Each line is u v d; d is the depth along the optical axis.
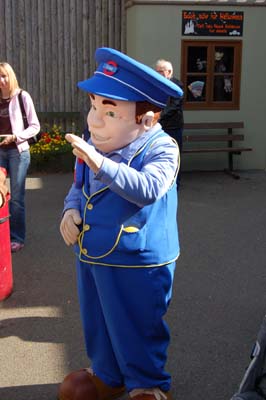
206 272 5.02
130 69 2.42
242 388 2.34
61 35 10.21
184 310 4.23
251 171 9.86
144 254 2.57
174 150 2.55
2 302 4.34
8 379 3.30
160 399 2.75
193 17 9.23
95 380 2.92
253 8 9.35
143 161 2.53
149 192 2.37
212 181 9.03
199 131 9.70
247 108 9.73
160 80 2.44
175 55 9.30
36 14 10.09
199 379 3.31
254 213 7.13
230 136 9.52
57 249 5.62
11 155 5.32
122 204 2.54
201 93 9.52
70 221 2.69
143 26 9.16
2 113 5.27
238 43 9.44
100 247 2.58
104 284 2.61
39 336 3.82
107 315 2.66
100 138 2.53
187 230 6.33
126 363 2.70
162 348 2.77
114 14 10.24
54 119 10.42
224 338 3.80
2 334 3.84
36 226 6.43
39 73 10.29
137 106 2.47
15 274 4.93
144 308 2.63
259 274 5.00
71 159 9.67
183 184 8.79
